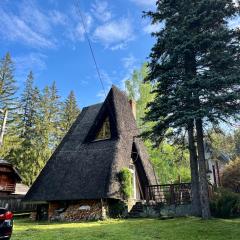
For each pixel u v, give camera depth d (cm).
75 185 2122
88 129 2653
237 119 1505
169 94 1628
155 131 1716
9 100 4834
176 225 1393
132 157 2564
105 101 2561
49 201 2194
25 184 4266
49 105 5522
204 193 1525
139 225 1494
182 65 1706
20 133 4903
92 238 1118
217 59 1544
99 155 2266
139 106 3281
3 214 780
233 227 1255
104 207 2034
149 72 1800
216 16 1603
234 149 3888
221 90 1549
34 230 1430
